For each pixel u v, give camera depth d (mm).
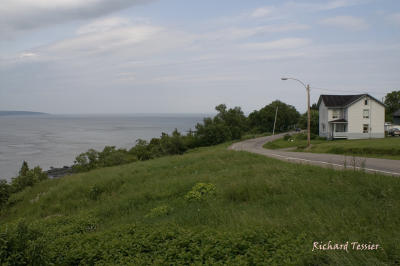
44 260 5559
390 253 5219
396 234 6039
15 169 54812
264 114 99125
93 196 15812
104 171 22656
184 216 9414
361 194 9445
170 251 5820
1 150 80750
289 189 10875
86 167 35688
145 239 6598
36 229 6262
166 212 10594
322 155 24578
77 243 6957
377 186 9703
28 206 16516
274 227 6863
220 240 6004
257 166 16609
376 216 7188
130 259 5719
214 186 12680
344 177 11539
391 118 76938
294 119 109312
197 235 6438
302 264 4977
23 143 98625
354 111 48656
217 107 69875
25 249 5422
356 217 7246
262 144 51844
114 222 10602
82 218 10719
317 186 10711
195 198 11766
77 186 17453
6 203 17469
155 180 16406
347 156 22797
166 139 56219
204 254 5562
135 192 14523
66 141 105250
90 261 5926
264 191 11070
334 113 51250
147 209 11742
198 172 17328
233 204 10359
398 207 7801
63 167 57375
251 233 6316
